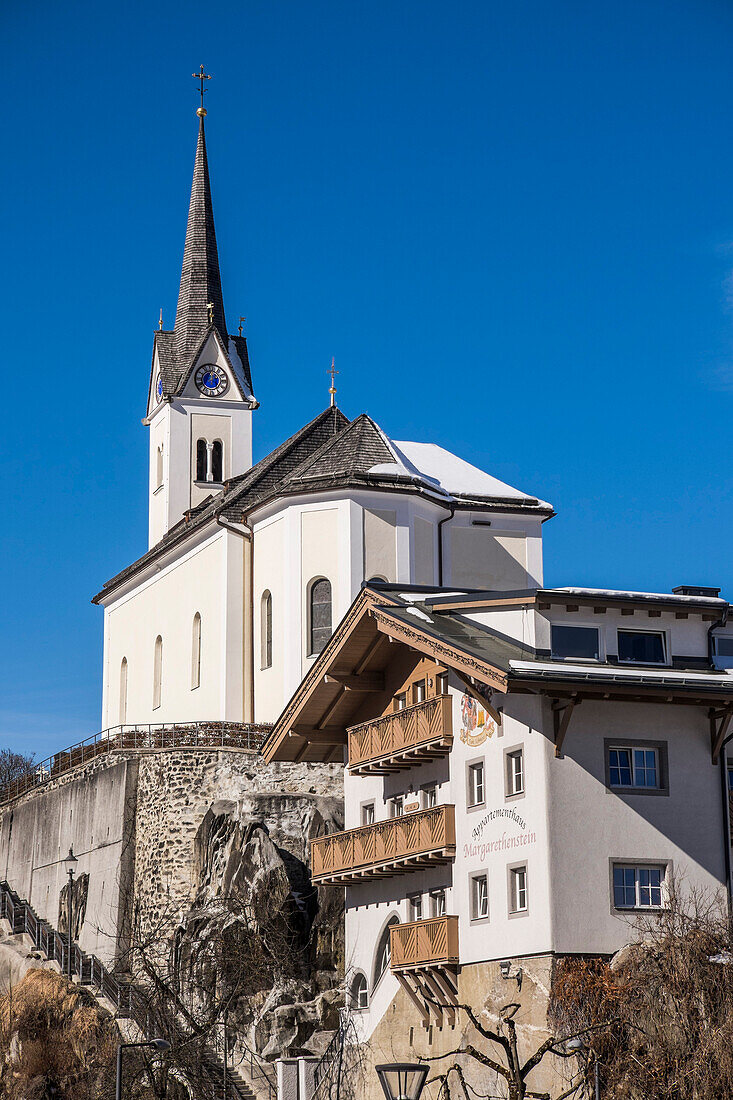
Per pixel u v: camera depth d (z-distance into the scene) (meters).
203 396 78.19
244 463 78.19
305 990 43.59
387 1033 39.59
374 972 41.16
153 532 79.25
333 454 56.53
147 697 68.50
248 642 58.12
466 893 36.59
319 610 54.09
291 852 47.19
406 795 40.81
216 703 59.12
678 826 34.84
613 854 34.12
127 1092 38.50
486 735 36.62
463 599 37.81
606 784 34.47
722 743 35.50
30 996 47.94
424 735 38.53
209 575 61.16
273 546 56.28
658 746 35.16
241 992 43.09
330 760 45.62
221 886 47.53
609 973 32.19
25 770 97.06
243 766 50.56
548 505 58.94
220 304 80.88
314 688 42.75
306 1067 40.16
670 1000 30.55
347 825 43.81
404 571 54.12
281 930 44.94
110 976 47.53
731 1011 29.28
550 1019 32.47
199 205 82.19
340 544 53.72
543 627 35.84
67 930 55.41
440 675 39.31
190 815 50.78
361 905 42.38
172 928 49.22
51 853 58.78
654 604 36.31
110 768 54.22
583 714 34.66
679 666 36.47
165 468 77.50
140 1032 41.69
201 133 83.94
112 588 73.88
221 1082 40.31
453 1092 35.88
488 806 36.22
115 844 52.94
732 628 37.41
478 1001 35.41
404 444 63.06
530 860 34.22
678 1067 29.20
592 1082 29.97
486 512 57.97
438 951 36.59
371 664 42.34
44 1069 45.12
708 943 31.09
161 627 67.31
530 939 33.81
